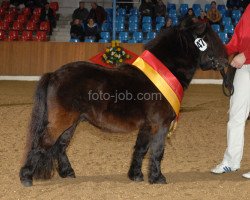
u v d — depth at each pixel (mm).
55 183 6281
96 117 6016
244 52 6535
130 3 24172
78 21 21547
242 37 6570
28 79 20250
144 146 6426
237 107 6766
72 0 24906
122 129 6121
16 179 6398
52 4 24328
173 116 6266
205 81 19984
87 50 20047
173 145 9008
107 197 5594
